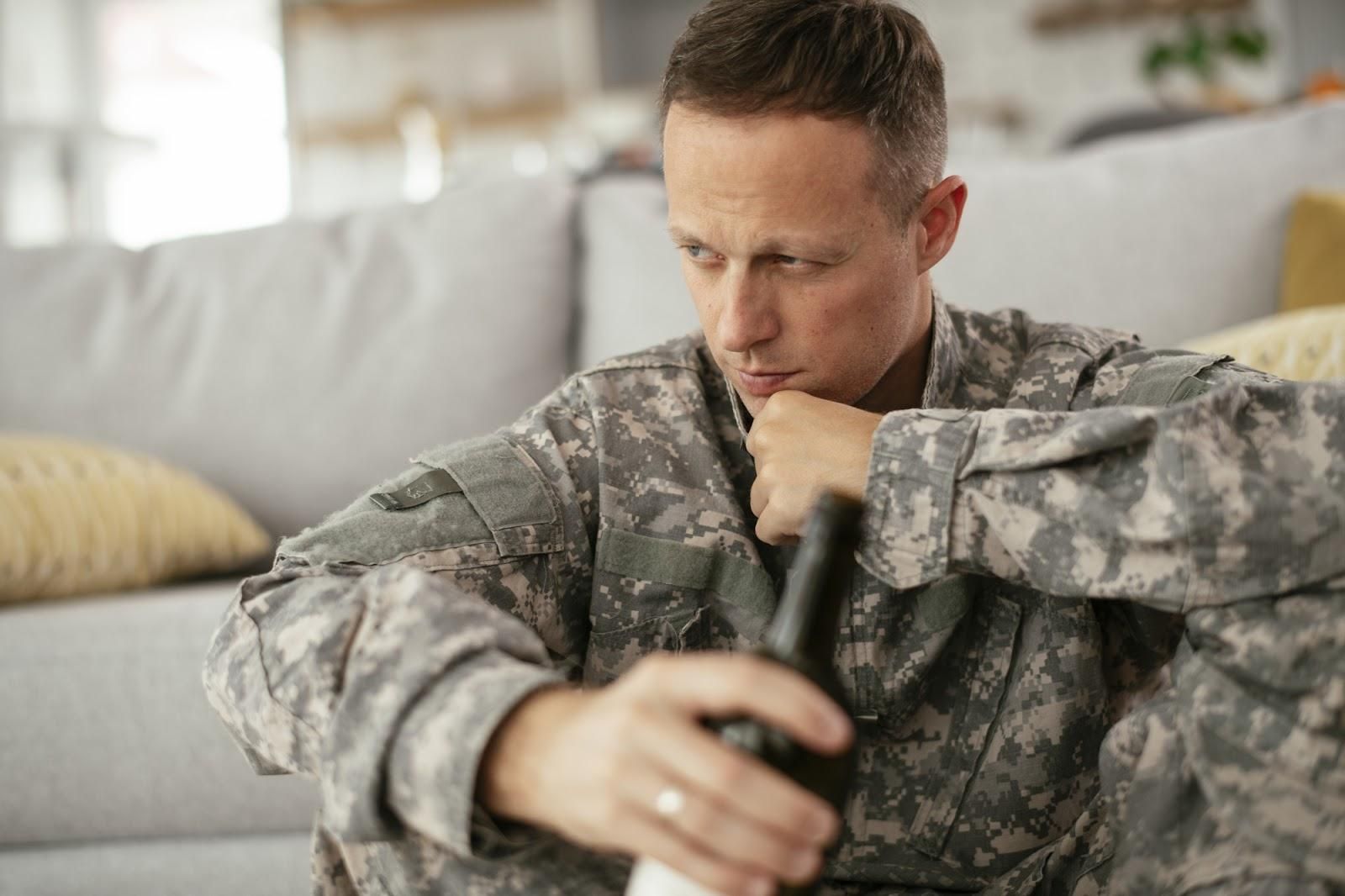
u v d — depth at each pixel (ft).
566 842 2.00
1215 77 17.51
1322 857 1.86
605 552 2.55
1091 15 19.38
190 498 4.84
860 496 2.24
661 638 2.55
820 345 2.39
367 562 2.29
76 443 4.81
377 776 1.80
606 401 2.71
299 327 5.25
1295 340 3.72
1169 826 2.02
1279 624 1.95
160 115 19.06
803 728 1.52
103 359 5.32
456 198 5.46
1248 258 4.89
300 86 18.31
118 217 18.34
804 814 1.51
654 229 5.24
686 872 1.54
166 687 4.01
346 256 5.40
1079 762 2.51
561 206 5.38
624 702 1.60
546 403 2.76
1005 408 2.71
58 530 4.42
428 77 18.25
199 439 5.19
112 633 4.04
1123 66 19.56
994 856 2.51
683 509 2.60
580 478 2.62
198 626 4.02
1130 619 2.55
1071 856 2.34
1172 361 2.53
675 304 5.10
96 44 18.54
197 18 18.94
